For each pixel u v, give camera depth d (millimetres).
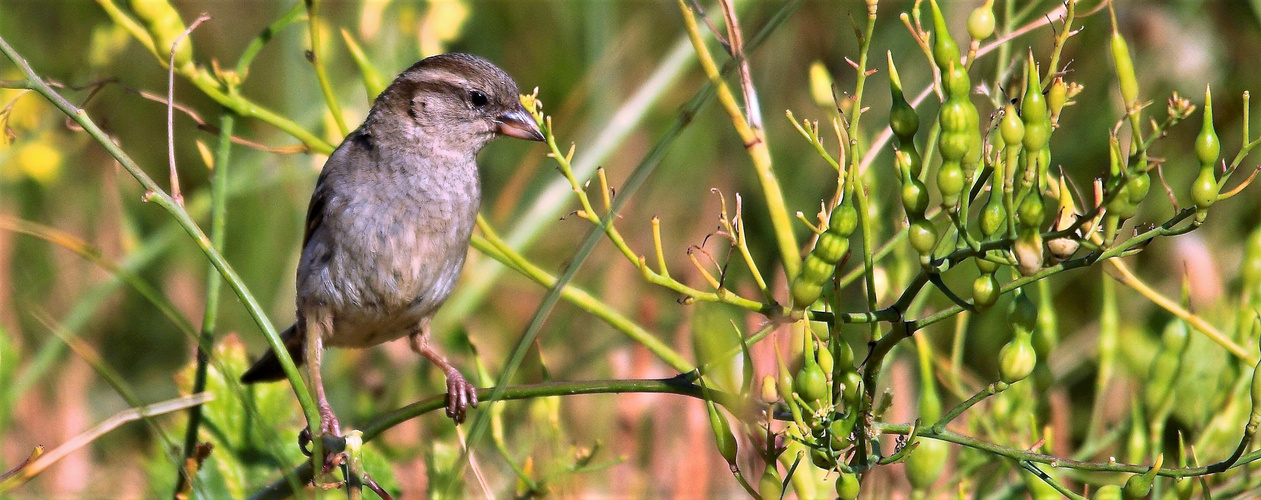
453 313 10352
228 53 13680
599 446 7707
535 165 12648
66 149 11297
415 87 8484
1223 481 7160
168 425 8289
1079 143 11328
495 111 8688
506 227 11688
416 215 8398
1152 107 11383
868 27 5363
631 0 13133
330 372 10406
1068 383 10023
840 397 5473
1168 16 11414
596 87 12227
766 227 11695
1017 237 4855
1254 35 11422
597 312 7504
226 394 8273
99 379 10977
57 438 9297
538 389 5824
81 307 9859
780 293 8273
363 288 8344
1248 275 7242
